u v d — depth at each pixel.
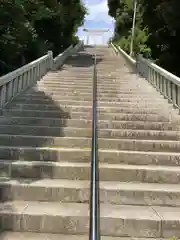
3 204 4.34
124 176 5.02
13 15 9.37
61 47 22.75
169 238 3.83
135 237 3.85
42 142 6.18
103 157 5.57
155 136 6.59
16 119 7.16
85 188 4.49
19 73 9.02
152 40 13.49
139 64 14.72
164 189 4.56
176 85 8.60
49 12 14.01
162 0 12.21
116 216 3.94
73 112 7.67
